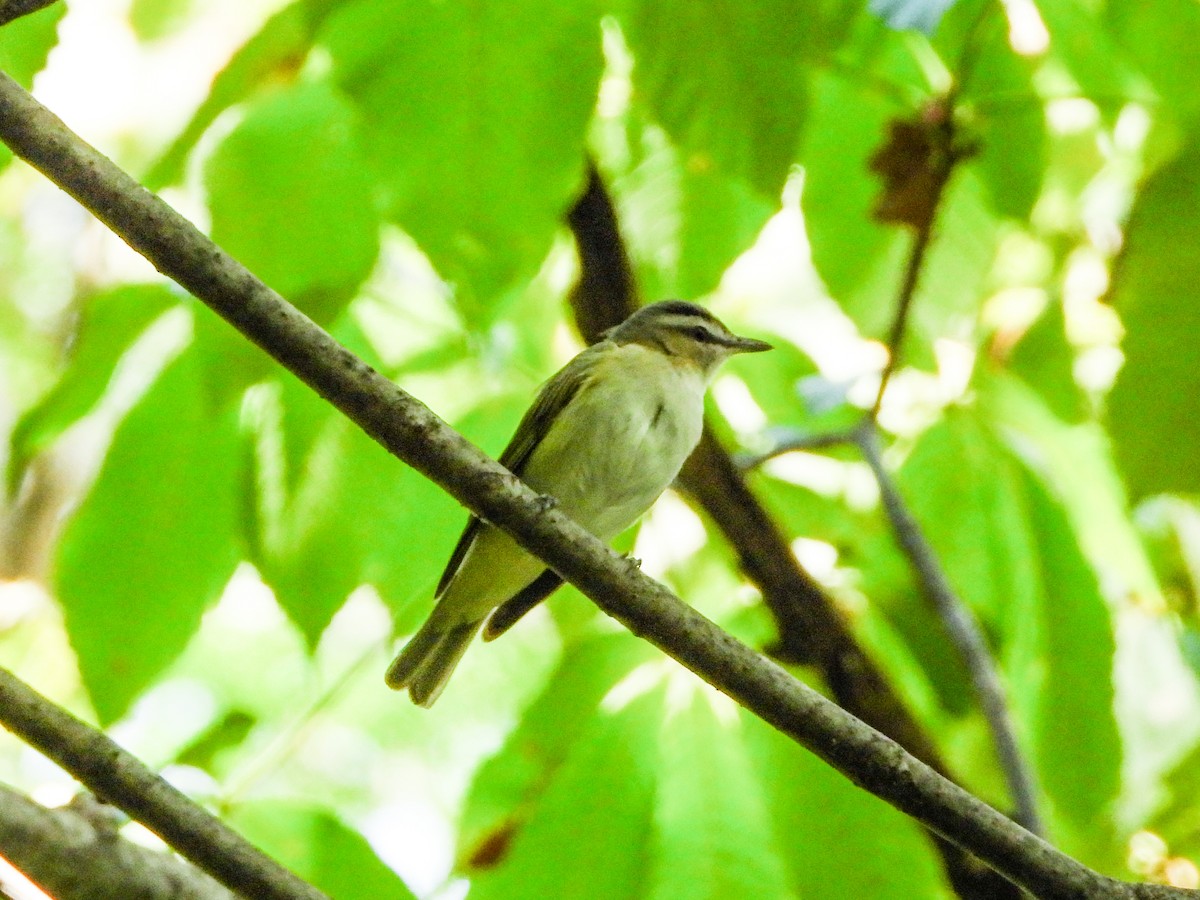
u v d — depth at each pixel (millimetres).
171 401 7836
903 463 9828
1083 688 9266
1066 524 9547
